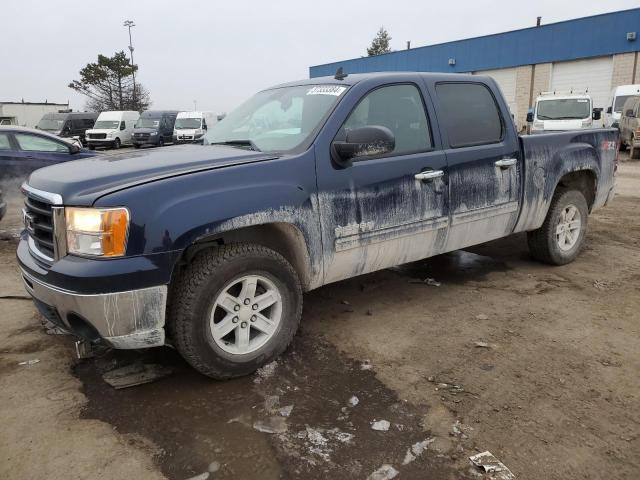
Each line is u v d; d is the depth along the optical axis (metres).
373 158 3.74
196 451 2.60
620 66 25.67
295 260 3.53
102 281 2.72
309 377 3.29
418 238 4.03
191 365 3.12
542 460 2.52
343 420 2.84
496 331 3.92
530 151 4.80
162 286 2.87
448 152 4.16
